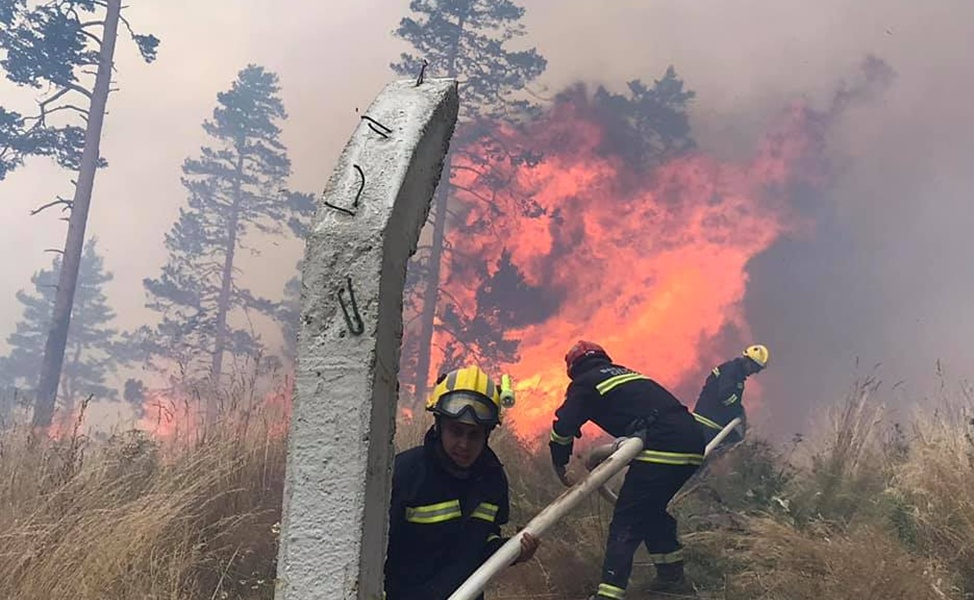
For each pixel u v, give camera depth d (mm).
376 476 1781
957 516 3553
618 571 3545
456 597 2236
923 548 3527
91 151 20078
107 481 3654
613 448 3596
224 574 3314
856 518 3959
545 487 5242
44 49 20094
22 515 3246
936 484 3764
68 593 2867
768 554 3641
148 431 4699
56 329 18453
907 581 3098
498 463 2387
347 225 1860
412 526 2236
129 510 3363
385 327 1844
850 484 4719
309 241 1858
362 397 1751
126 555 3094
